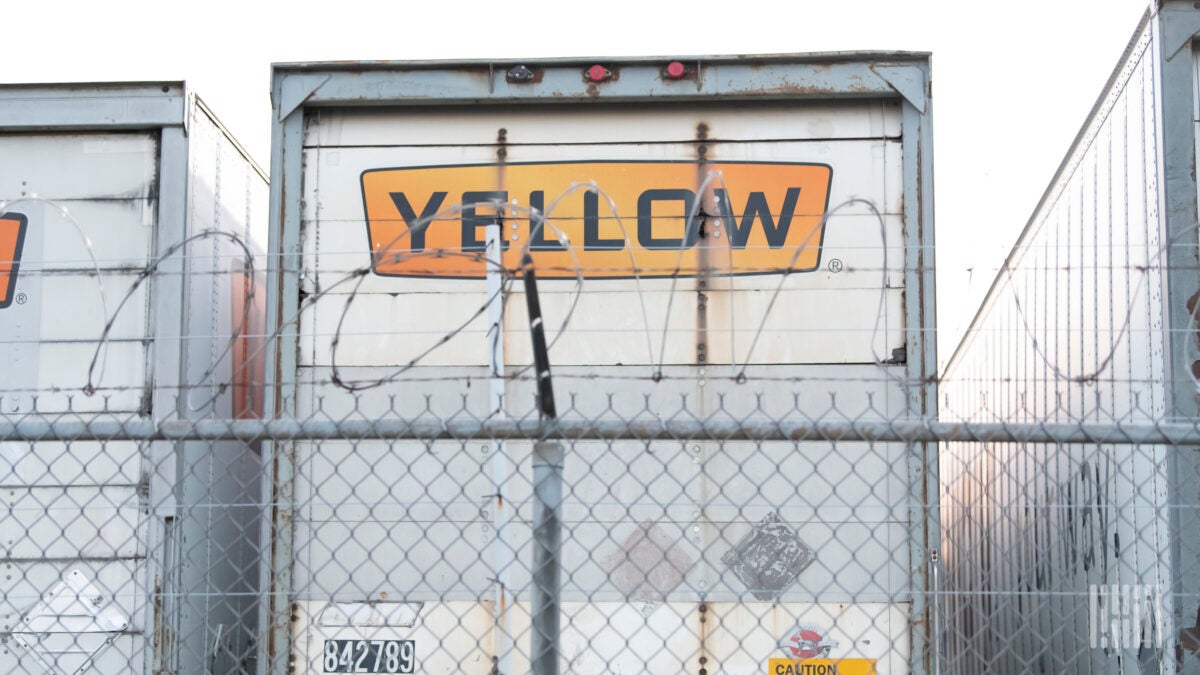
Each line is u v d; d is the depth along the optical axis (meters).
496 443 4.28
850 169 5.69
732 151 5.73
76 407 5.79
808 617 5.29
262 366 7.57
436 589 5.39
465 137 5.82
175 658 5.61
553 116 5.80
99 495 5.67
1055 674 7.36
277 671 5.34
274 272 5.70
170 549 5.64
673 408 5.55
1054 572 7.41
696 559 5.35
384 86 5.75
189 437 3.48
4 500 5.65
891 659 5.24
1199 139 5.36
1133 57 5.88
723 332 5.59
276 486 5.46
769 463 5.39
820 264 5.62
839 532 5.33
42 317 5.89
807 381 5.47
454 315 5.67
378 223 5.77
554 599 3.37
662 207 5.70
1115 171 6.22
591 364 5.60
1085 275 6.81
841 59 5.66
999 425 3.39
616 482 4.89
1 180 6.02
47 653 5.56
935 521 5.24
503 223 5.71
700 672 5.29
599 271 5.66
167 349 5.84
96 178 6.02
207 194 6.45
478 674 5.32
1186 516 5.09
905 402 5.48
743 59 5.68
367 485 5.46
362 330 5.69
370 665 5.36
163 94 6.03
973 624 9.81
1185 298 5.24
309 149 5.84
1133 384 5.80
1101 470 6.39
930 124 5.64
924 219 5.60
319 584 4.93
